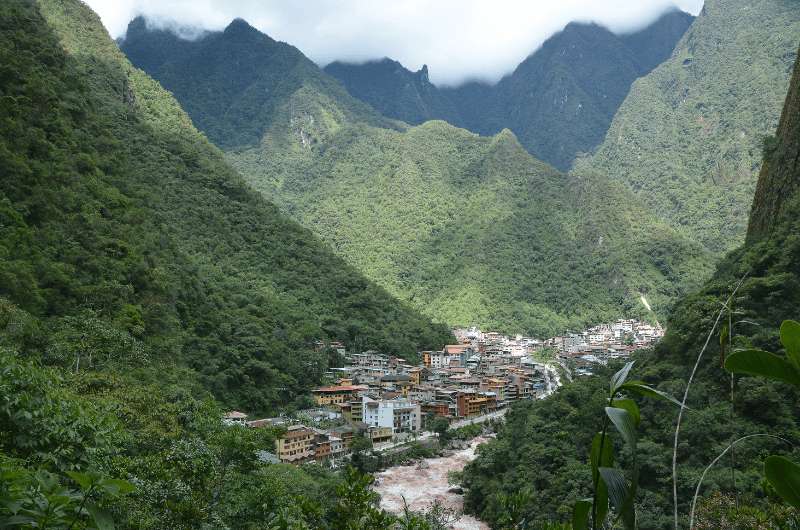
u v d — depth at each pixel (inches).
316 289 5068.9
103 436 551.2
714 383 1834.4
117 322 2176.4
